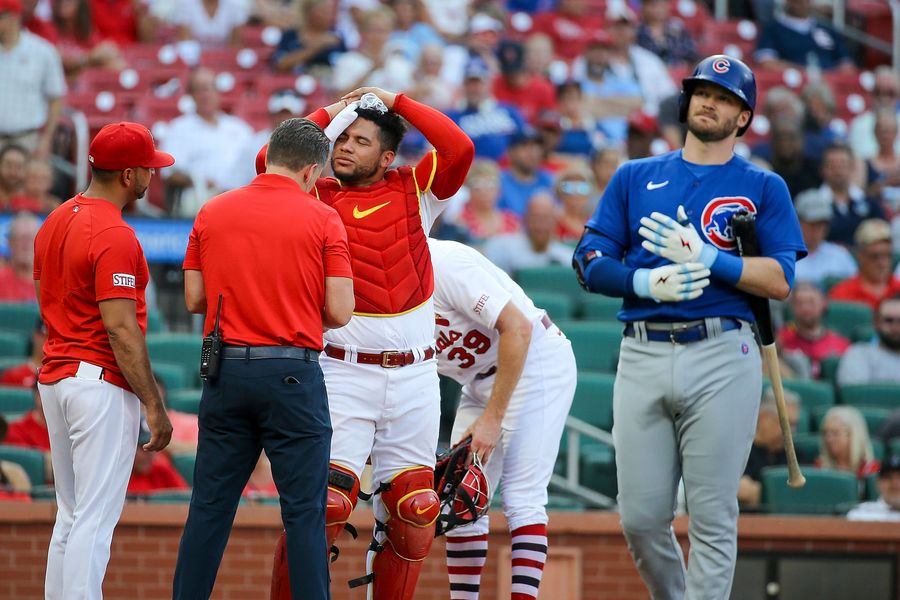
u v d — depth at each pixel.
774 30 53.00
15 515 23.95
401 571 16.38
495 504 25.03
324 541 14.69
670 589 17.45
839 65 53.50
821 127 45.81
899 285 38.66
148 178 16.81
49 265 16.53
